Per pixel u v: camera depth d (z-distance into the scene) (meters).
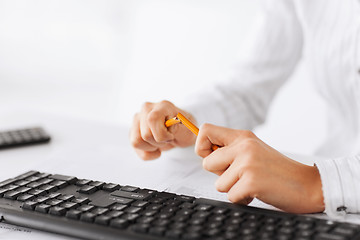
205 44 1.95
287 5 1.06
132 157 0.80
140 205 0.54
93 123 1.02
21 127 0.99
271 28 1.10
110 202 0.56
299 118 1.77
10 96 3.07
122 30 2.95
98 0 3.07
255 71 1.11
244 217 0.51
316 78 1.02
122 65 2.70
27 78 3.26
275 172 0.56
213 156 0.61
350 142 1.05
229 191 0.57
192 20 1.99
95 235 0.50
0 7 3.14
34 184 0.61
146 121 0.74
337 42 0.94
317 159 0.79
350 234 0.46
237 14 1.91
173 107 0.77
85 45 3.21
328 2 0.94
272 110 1.82
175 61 2.01
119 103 2.15
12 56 3.24
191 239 0.47
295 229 0.48
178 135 0.79
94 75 3.28
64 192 0.60
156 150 0.78
